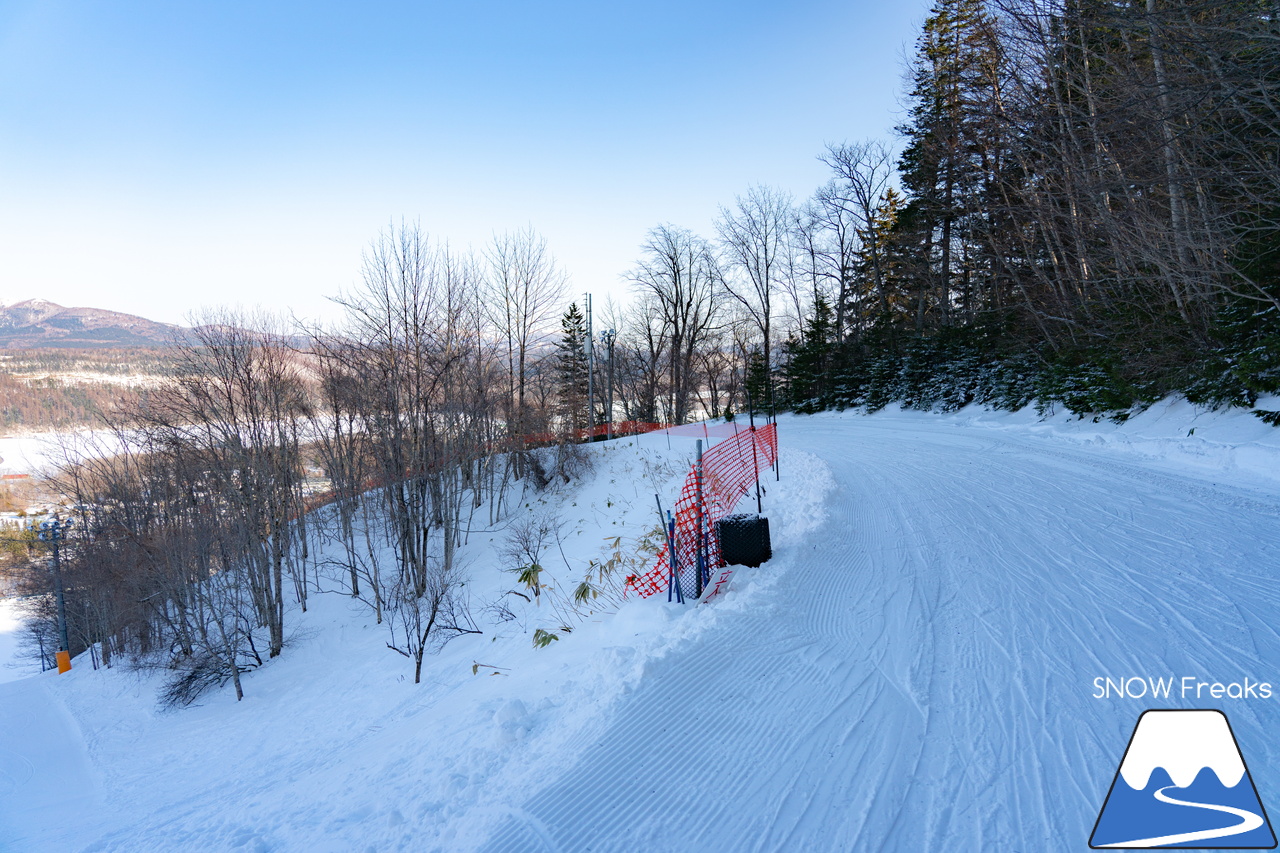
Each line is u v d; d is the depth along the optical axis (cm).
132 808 996
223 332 2364
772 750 418
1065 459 1414
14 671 3866
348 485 2681
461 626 1573
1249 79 1070
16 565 3728
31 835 977
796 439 2467
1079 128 1766
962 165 2783
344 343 2264
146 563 2334
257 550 2209
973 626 590
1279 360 1184
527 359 3762
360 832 442
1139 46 1473
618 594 1062
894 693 480
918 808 349
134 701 2122
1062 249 2055
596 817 368
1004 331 2477
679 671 536
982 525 946
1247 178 1313
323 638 2052
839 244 4294
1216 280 1383
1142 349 1573
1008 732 414
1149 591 632
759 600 681
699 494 820
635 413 5625
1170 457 1280
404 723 912
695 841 339
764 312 4581
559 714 531
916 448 1869
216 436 2267
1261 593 602
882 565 802
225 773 1042
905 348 3269
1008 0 1834
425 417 2212
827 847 325
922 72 3244
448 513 2305
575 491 2725
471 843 368
